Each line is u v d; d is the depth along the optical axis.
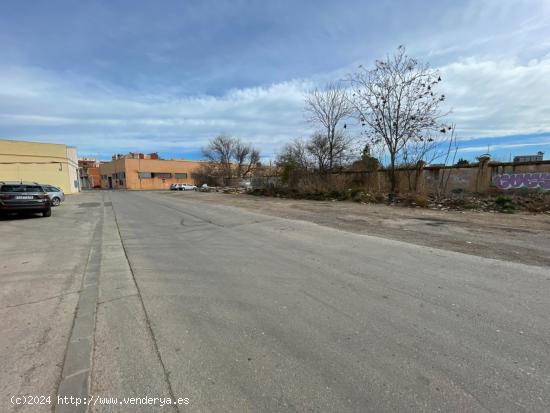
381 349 2.81
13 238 8.84
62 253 6.94
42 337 3.23
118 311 3.81
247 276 4.89
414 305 3.69
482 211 12.03
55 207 19.78
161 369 2.63
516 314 3.41
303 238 7.64
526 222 9.47
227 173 61.66
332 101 23.95
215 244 7.29
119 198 29.42
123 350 2.94
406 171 17.84
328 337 3.04
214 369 2.61
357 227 9.01
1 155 34.84
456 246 6.50
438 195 15.20
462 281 4.43
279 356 2.76
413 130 17.42
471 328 3.13
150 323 3.46
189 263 5.75
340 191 18.95
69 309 3.93
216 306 3.83
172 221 11.80
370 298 3.92
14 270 5.64
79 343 3.08
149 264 5.81
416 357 2.68
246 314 3.59
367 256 5.85
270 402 2.20
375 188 18.75
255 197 24.25
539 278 4.50
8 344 3.10
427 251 6.11
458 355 2.69
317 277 4.73
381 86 18.08
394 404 2.14
